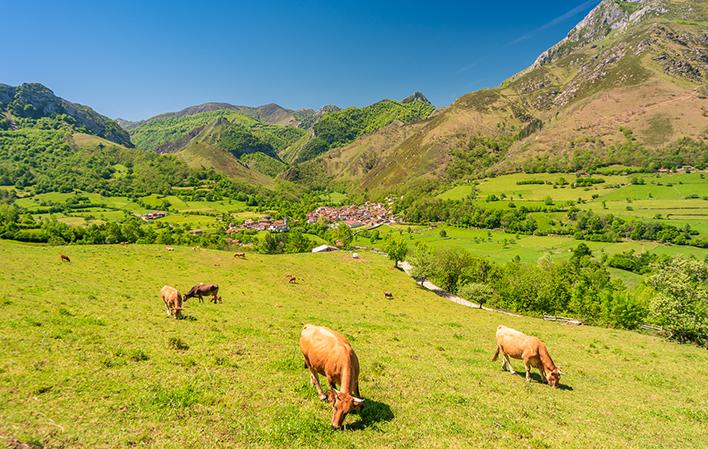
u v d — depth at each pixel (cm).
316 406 1262
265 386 1395
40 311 2166
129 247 6306
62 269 4206
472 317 5319
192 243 12125
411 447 1078
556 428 1345
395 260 8788
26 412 994
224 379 1413
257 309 3684
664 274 5856
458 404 1470
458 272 8388
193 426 1039
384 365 1931
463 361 2306
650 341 4181
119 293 3375
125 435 952
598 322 6009
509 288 7331
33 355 1405
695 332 4300
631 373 2522
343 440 1060
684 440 1393
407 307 5653
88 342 1667
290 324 2925
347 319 3728
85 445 891
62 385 1191
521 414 1441
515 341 2042
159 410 1105
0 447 812
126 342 1753
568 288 7994
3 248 5128
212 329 2320
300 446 1004
